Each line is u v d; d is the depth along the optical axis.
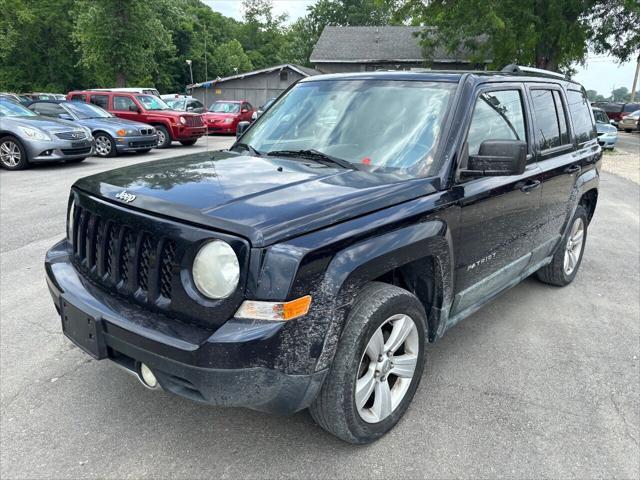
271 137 3.63
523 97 3.85
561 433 2.87
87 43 35.56
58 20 44.09
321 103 3.61
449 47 25.78
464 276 3.20
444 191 2.91
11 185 9.63
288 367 2.20
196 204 2.34
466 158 3.07
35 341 3.68
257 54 89.62
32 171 11.41
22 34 43.03
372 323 2.47
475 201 3.11
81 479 2.41
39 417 2.85
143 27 35.53
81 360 3.45
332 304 2.28
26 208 7.74
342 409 2.47
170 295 2.31
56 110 14.56
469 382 3.38
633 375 3.53
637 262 6.11
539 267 4.55
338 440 2.75
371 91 3.48
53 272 2.80
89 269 2.68
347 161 3.12
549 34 23.41
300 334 2.20
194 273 2.22
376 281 2.78
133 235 2.42
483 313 4.53
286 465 2.55
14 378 3.21
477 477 2.51
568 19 23.47
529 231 3.94
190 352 2.12
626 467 2.62
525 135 3.84
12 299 4.38
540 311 4.59
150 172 2.93
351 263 2.33
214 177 2.77
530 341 4.00
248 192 2.50
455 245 3.01
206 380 2.13
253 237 2.12
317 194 2.52
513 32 23.03
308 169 2.98
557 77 4.68
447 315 3.10
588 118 5.21
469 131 3.15
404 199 2.69
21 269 5.10
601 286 5.27
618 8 23.30
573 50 24.20
